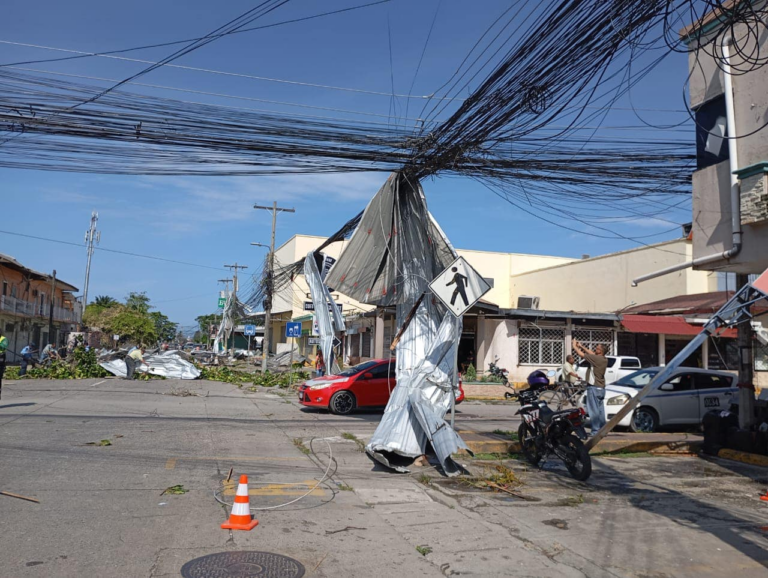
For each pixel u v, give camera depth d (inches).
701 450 441.1
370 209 478.3
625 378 568.7
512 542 231.1
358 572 196.5
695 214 424.2
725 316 342.0
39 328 2091.5
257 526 239.0
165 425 498.6
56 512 246.1
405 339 462.3
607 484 336.2
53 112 398.6
